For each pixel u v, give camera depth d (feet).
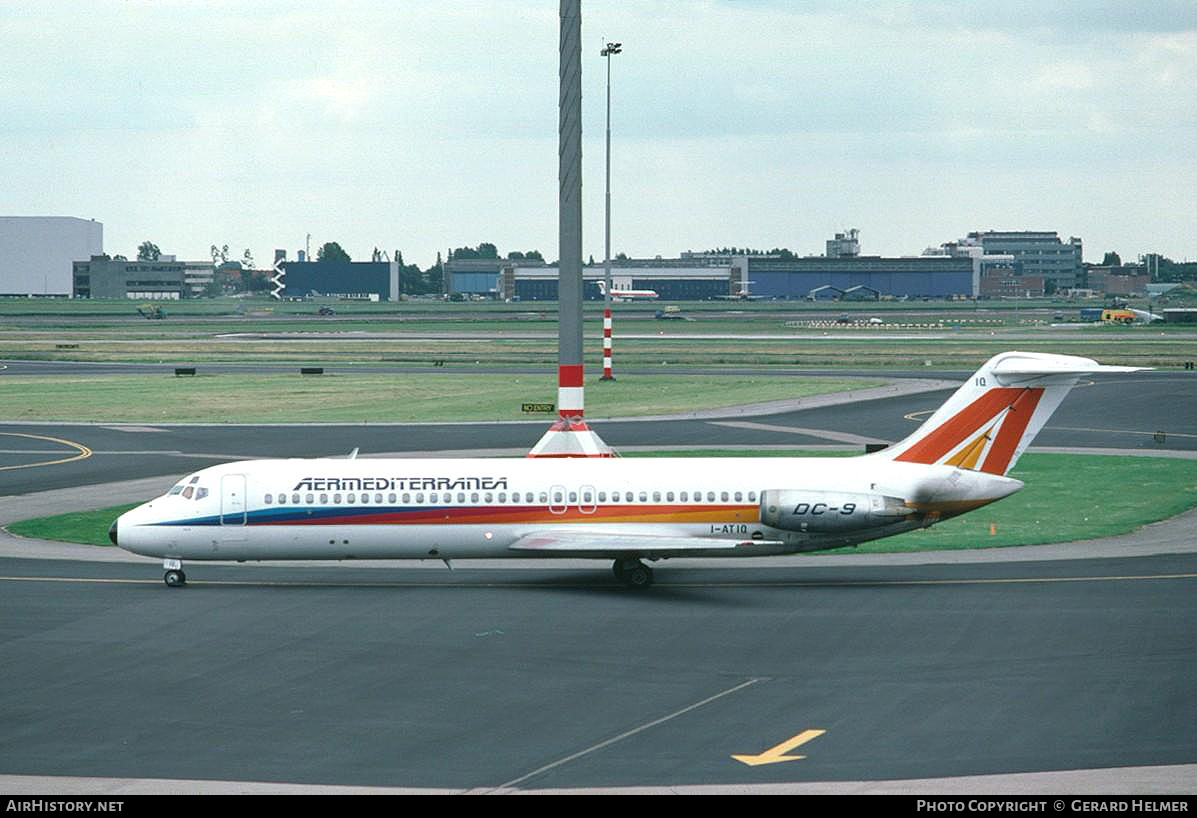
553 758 244.22
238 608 372.58
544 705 277.85
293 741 254.68
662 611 367.04
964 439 405.39
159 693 287.69
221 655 320.50
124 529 400.88
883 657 314.76
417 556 405.59
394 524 400.88
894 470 403.75
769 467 406.21
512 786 229.66
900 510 395.34
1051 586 395.96
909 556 449.89
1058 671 300.61
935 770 236.02
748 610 367.45
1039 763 239.09
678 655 318.24
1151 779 229.86
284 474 405.39
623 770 237.25
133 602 380.58
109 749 250.37
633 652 321.32
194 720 268.41
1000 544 469.16
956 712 270.46
